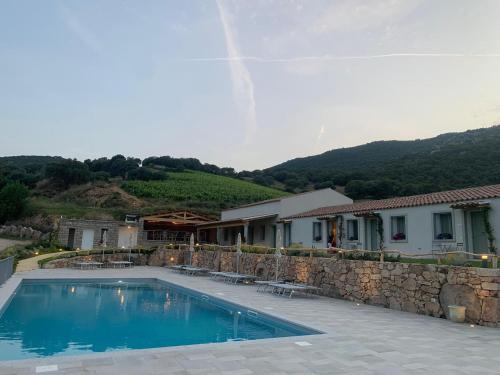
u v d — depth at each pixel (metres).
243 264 19.95
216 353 5.82
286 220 27.91
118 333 8.73
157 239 37.25
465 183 44.19
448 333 7.84
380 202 22.34
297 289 13.34
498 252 14.97
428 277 10.23
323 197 30.30
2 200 36.47
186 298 14.62
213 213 41.31
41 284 17.44
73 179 52.88
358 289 12.56
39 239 32.16
